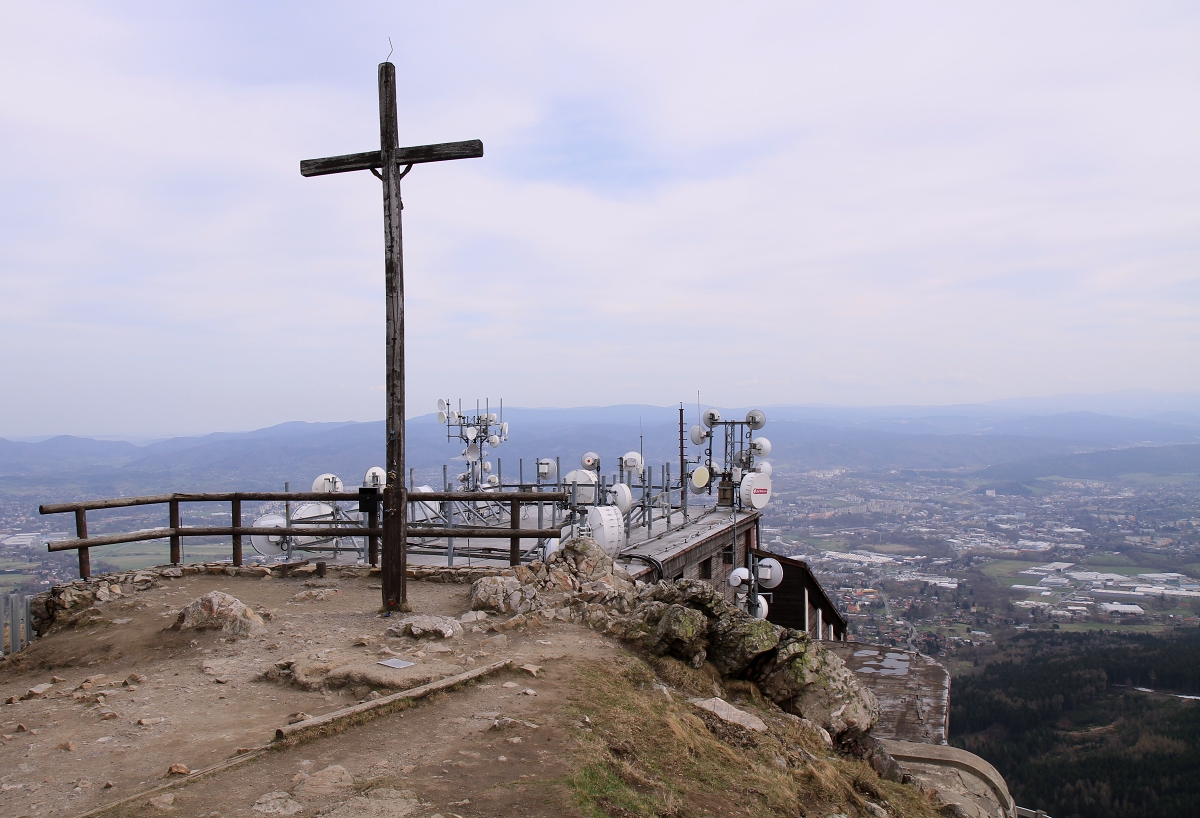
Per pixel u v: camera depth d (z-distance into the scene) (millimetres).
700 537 19297
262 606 9648
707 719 6801
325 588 10656
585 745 5383
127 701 6324
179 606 9680
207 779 4719
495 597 9180
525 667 6902
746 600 21875
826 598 25734
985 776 8867
